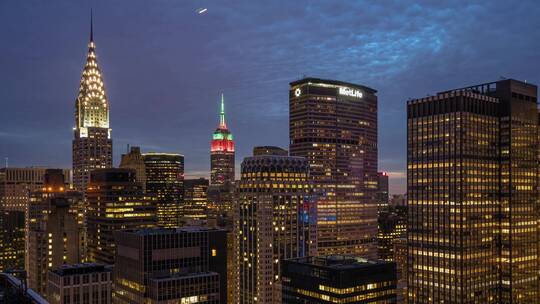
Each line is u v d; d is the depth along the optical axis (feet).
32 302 256.93
